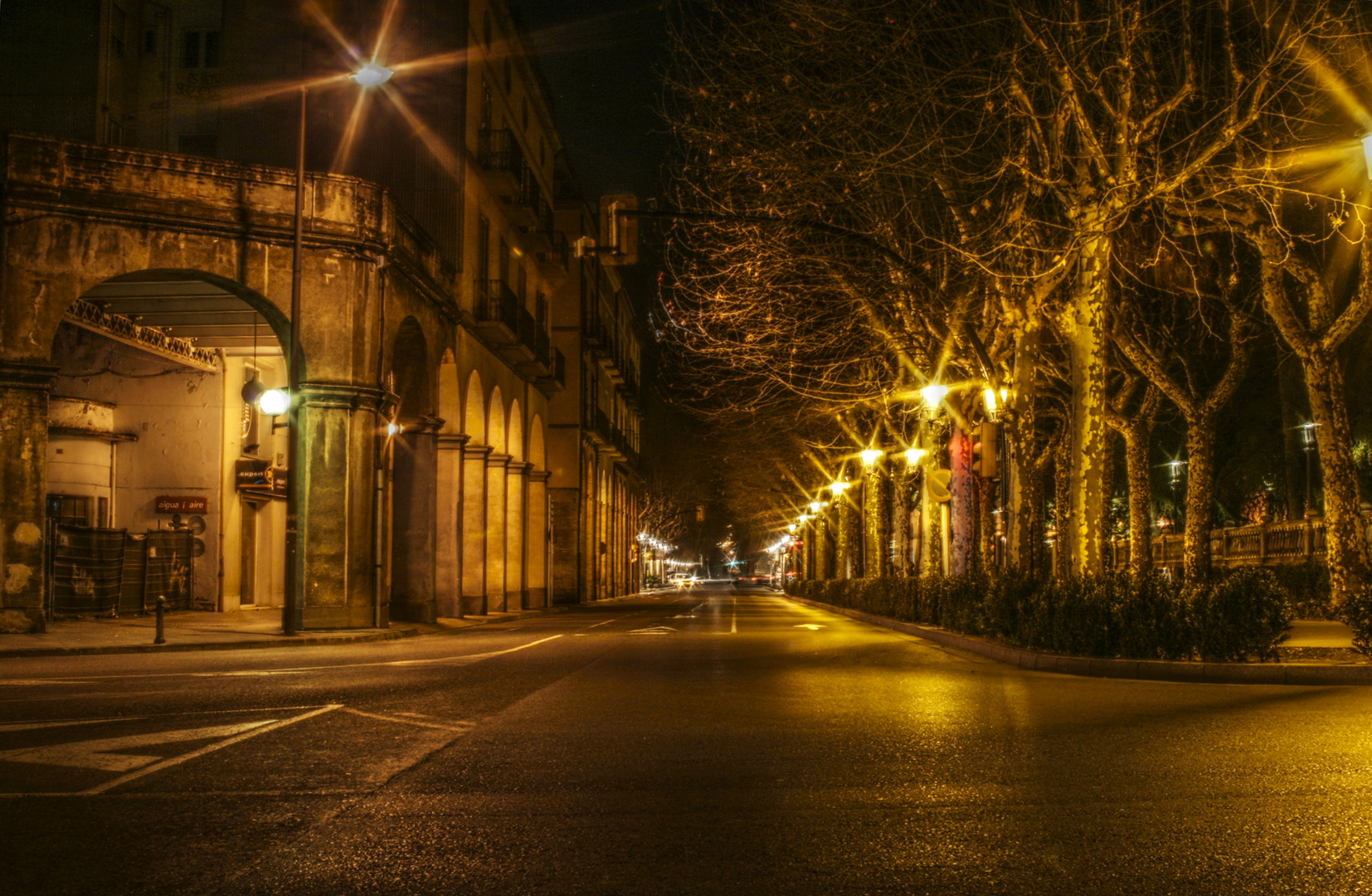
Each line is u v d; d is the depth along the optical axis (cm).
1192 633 1355
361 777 675
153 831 539
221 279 2250
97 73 3212
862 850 502
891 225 2136
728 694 1118
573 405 5334
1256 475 3712
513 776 677
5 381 2002
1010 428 2016
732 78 1975
